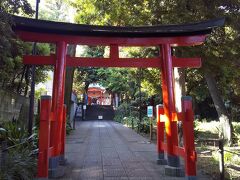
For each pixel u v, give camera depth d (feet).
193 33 31.32
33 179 24.59
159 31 30.40
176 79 51.42
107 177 27.22
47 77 66.74
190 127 24.70
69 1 59.21
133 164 32.60
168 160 28.89
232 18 43.86
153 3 46.78
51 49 58.70
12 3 27.17
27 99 58.75
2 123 38.81
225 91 68.80
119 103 156.25
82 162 33.65
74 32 29.91
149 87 69.51
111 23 51.26
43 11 80.89
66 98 74.13
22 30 29.22
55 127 28.35
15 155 25.44
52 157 27.53
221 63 46.55
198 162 34.71
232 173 29.66
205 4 44.34
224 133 52.70
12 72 47.06
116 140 54.54
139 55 60.03
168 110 30.07
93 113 156.35
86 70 146.61
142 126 70.74
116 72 111.96
